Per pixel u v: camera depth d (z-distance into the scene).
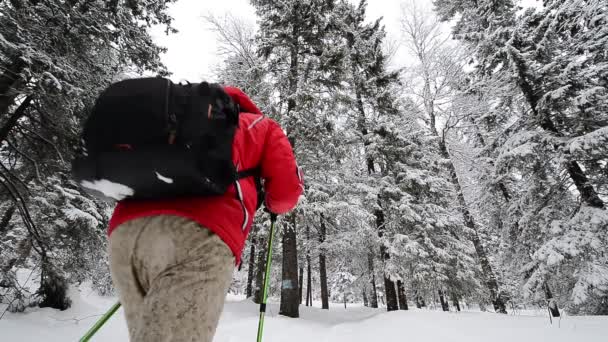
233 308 10.94
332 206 11.29
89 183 0.87
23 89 5.39
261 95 11.34
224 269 0.90
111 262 0.93
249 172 1.17
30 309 8.14
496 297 13.39
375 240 12.35
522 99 10.86
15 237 8.60
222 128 0.92
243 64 13.50
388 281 12.16
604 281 7.81
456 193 14.98
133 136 0.81
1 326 6.20
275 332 7.84
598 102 8.98
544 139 9.34
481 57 11.59
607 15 8.58
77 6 6.84
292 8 11.88
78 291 9.26
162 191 0.88
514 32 10.27
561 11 9.23
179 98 0.89
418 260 12.41
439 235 13.84
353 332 8.30
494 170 11.95
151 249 0.86
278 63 12.10
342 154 12.07
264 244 13.55
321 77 11.72
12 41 5.45
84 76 6.49
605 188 9.18
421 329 8.01
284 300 10.46
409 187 13.30
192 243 0.86
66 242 8.28
